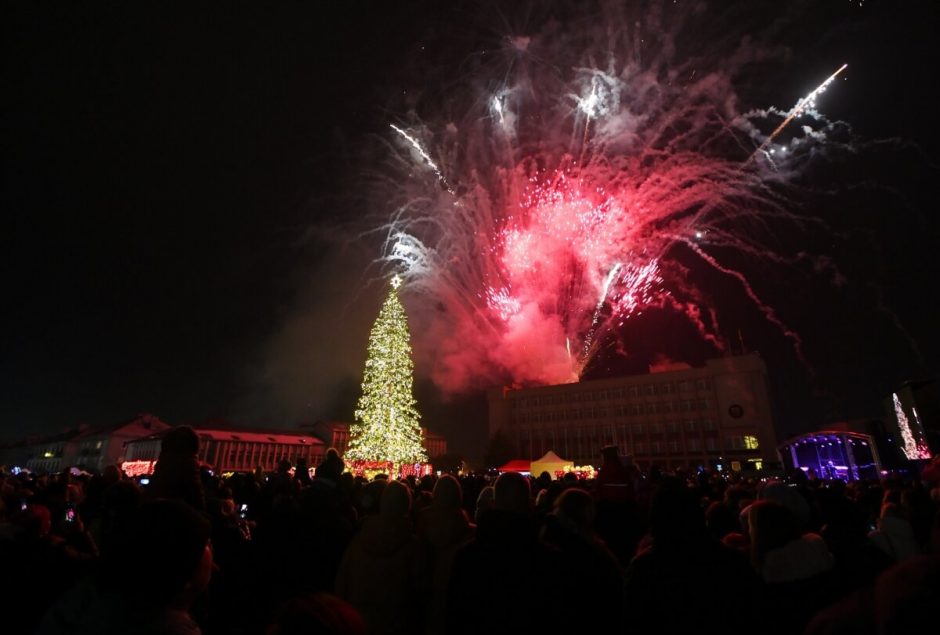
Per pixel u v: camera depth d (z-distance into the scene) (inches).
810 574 139.6
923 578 39.3
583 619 126.6
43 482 412.8
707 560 122.1
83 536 191.5
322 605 75.6
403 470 1222.3
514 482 147.0
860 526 176.1
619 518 258.4
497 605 122.3
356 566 168.1
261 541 204.2
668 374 3021.7
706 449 2797.7
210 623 201.6
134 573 81.9
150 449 2974.9
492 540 132.1
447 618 130.0
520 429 3363.7
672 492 132.4
